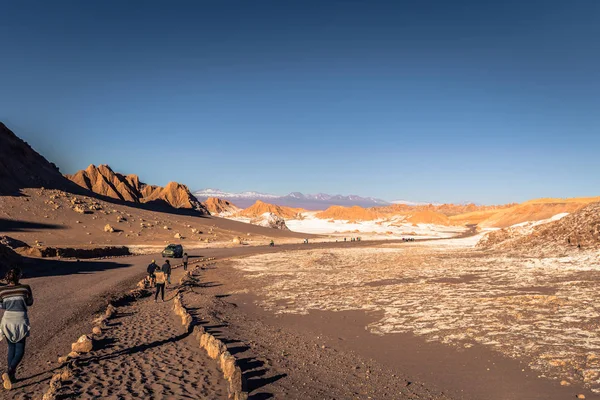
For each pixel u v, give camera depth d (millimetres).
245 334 12875
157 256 53688
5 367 8977
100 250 50156
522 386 7672
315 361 9922
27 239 60844
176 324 13703
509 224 178000
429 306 16297
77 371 8273
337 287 24438
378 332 12773
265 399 7238
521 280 22891
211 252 62344
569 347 9750
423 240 113125
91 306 17422
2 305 7691
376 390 7879
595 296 16156
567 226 43281
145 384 7617
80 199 93938
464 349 10312
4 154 97688
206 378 8055
